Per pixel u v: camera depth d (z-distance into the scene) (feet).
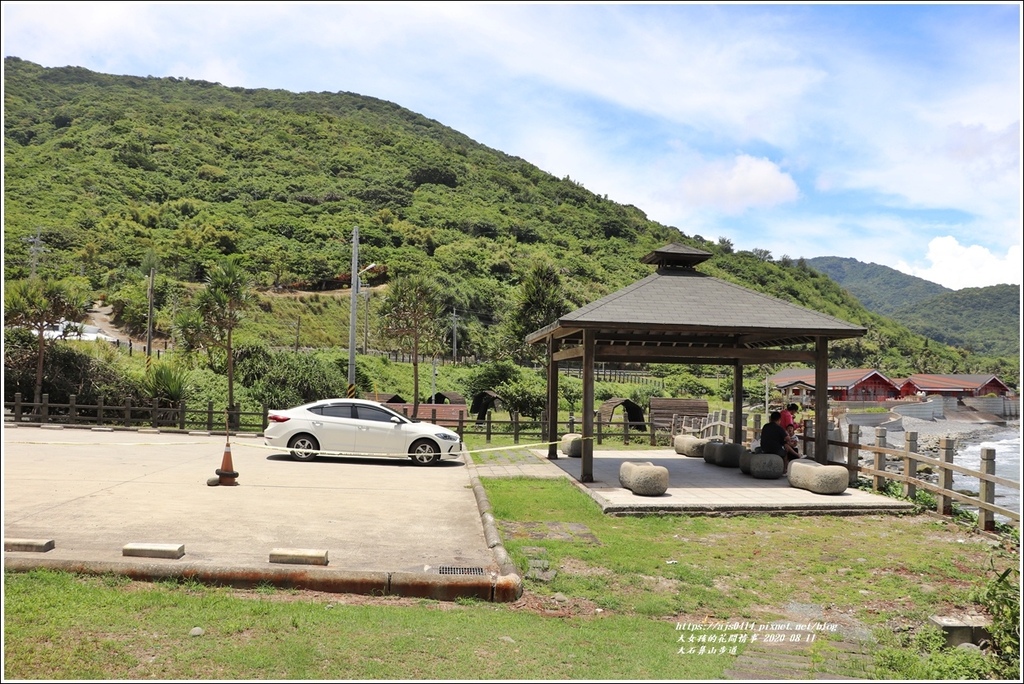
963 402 197.67
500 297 255.09
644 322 40.11
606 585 23.15
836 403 177.47
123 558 21.31
